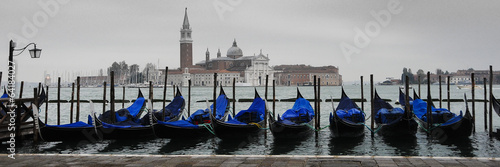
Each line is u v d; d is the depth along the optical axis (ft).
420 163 39.52
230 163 40.34
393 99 267.18
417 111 88.63
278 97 310.24
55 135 67.77
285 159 41.96
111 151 66.08
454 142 72.43
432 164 39.01
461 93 359.05
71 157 43.42
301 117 82.74
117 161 41.57
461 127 74.08
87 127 70.38
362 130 78.79
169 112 90.99
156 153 64.69
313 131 83.10
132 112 93.91
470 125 73.82
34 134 68.95
